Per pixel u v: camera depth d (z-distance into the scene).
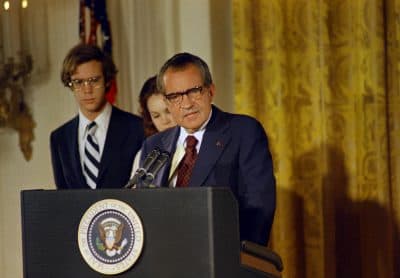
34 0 8.70
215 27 8.59
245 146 5.12
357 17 7.97
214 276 3.70
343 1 8.05
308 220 8.07
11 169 8.77
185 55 5.02
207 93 5.02
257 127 5.22
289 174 8.07
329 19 8.09
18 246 8.79
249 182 5.04
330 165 8.09
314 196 8.06
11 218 8.78
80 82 7.85
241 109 8.09
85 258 3.95
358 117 8.00
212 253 3.71
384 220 7.96
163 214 3.80
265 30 8.13
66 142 8.02
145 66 8.60
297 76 8.15
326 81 8.06
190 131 5.20
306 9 8.12
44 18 8.67
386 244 7.97
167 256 3.79
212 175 5.06
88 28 8.38
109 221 3.89
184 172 5.15
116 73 8.09
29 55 8.69
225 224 3.80
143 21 8.61
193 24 8.61
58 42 8.65
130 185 4.47
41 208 4.08
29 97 8.70
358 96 7.99
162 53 8.62
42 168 8.68
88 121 7.90
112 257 3.88
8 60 8.70
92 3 8.38
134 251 3.83
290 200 8.07
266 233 4.97
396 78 8.02
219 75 8.59
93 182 7.86
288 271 8.05
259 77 8.16
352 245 8.07
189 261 3.75
